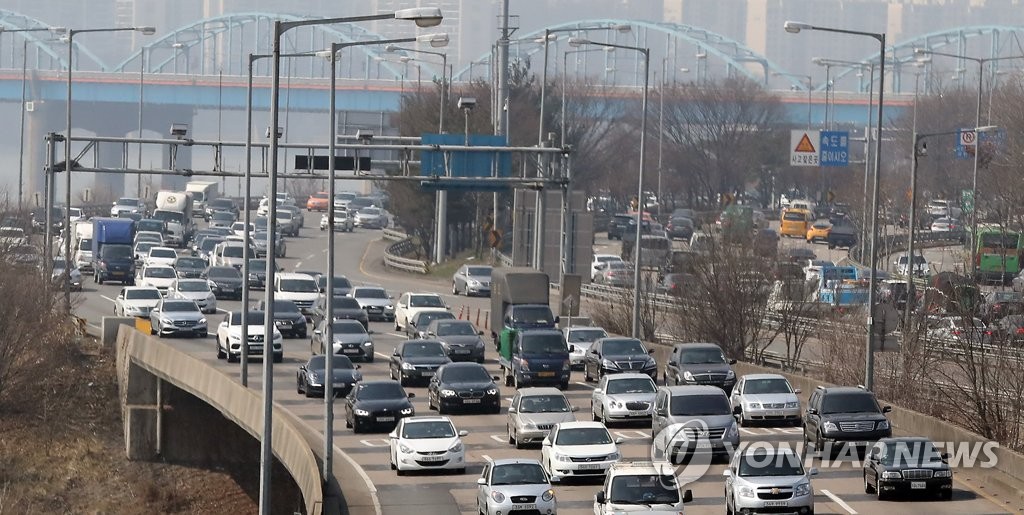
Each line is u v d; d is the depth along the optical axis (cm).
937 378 16900
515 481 10612
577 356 19438
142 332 18988
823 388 13500
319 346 19850
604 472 12150
